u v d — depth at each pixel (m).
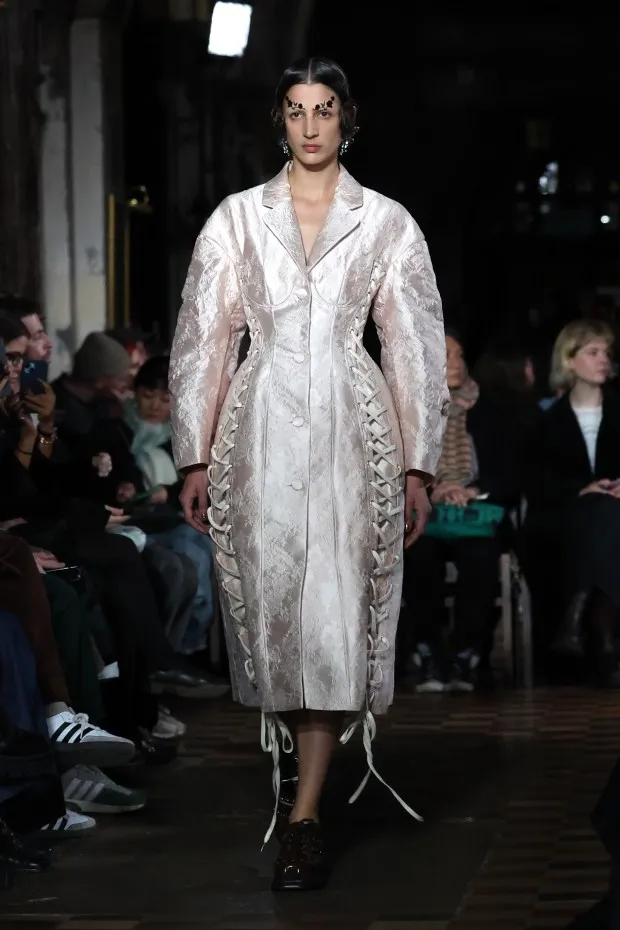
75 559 10.01
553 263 46.19
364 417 7.58
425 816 8.67
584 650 13.87
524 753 10.54
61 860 7.88
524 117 46.00
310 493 7.47
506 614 14.16
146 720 10.30
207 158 26.84
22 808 7.85
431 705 12.78
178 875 7.55
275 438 7.49
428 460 7.66
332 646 7.43
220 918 6.84
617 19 44.91
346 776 9.85
